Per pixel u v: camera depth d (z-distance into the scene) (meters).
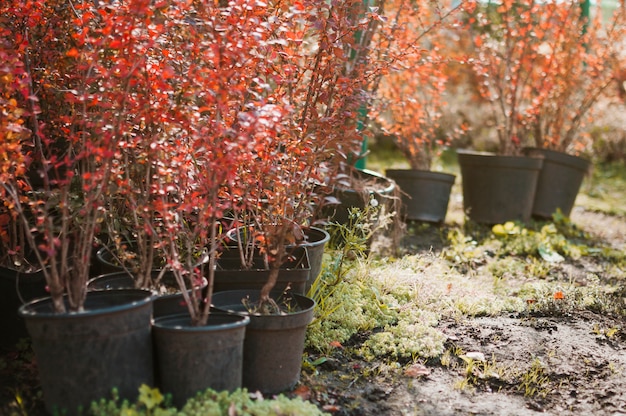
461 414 3.38
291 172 3.89
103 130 3.18
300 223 3.97
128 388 2.96
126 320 2.92
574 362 3.99
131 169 3.67
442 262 5.79
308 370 3.71
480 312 4.75
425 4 6.07
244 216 3.96
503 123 8.39
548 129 8.27
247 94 3.65
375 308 4.44
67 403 2.90
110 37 3.23
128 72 3.10
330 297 4.44
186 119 3.23
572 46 7.79
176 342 3.00
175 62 3.48
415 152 7.54
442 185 7.28
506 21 7.50
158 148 3.21
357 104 4.19
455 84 11.82
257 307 3.48
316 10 3.98
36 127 3.29
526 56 7.62
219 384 3.06
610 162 12.10
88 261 3.08
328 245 5.32
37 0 3.54
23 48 3.44
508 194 7.36
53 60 3.83
